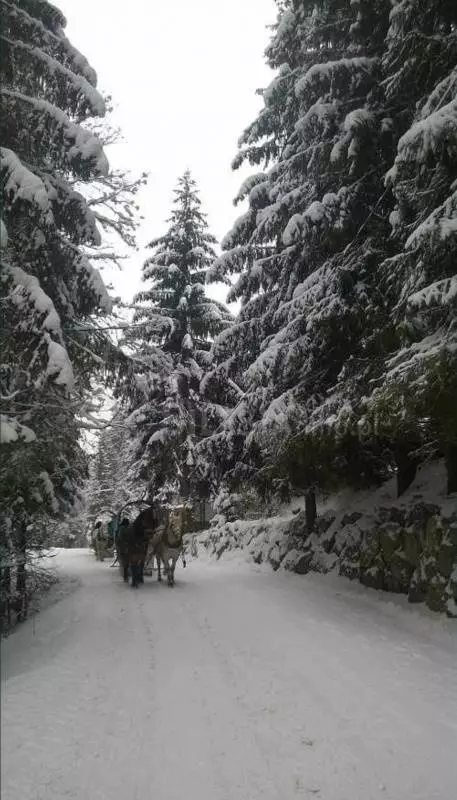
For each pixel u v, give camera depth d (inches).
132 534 499.8
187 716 204.4
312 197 507.5
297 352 491.2
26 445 296.2
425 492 424.2
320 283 463.8
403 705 213.6
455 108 287.4
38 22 358.0
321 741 187.0
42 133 363.9
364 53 460.8
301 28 510.0
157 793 156.2
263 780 164.2
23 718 194.9
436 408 317.1
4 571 374.3
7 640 314.5
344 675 246.4
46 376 310.0
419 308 313.4
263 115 546.6
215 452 756.0
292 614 361.4
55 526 424.5
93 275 370.0
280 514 797.2
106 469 1083.3
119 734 188.1
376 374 382.9
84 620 350.3
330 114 453.1
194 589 466.9
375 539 418.3
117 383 422.0
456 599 315.3
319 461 479.8
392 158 429.4
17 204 332.5
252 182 603.8
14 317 337.7
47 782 157.5
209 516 1039.6
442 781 164.2
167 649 285.7
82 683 231.5
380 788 161.0
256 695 224.8
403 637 305.4
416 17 350.3
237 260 610.2
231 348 649.0
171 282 957.2
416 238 295.6
